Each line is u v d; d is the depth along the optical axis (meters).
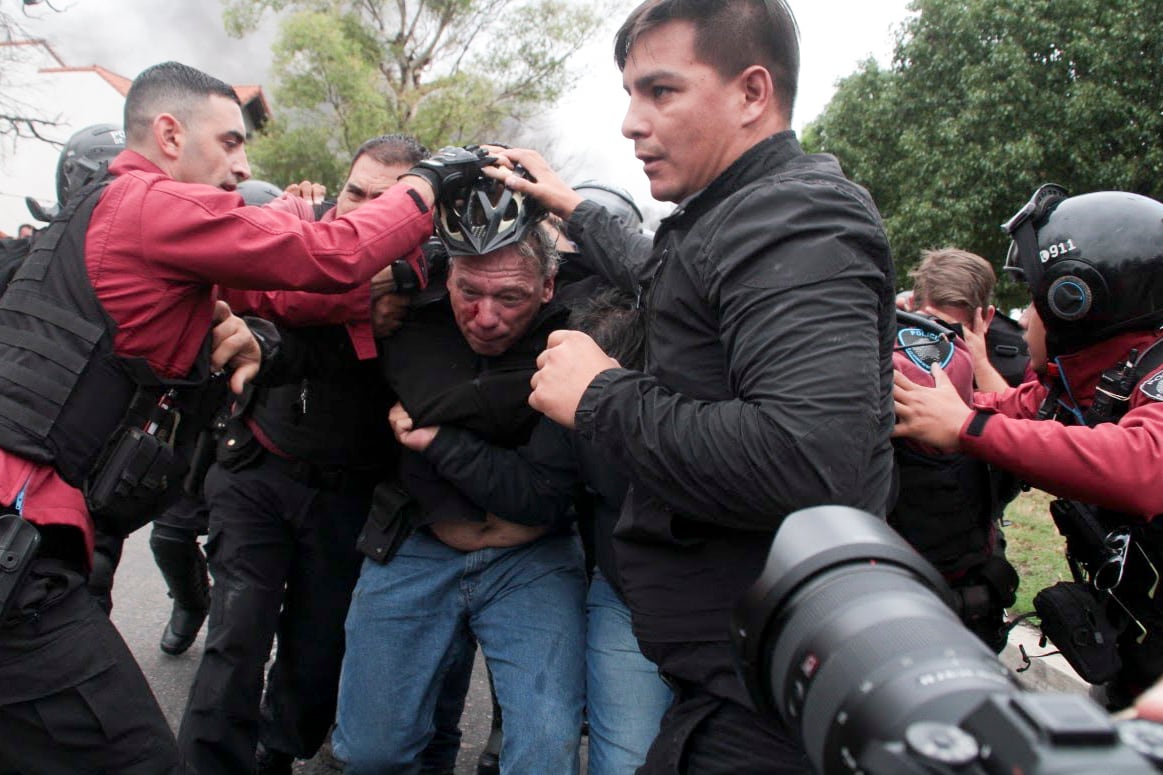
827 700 0.84
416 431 2.31
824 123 19.19
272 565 2.74
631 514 1.69
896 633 0.83
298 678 2.85
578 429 1.59
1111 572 2.00
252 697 2.67
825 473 1.32
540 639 2.27
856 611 0.88
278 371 2.50
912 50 17.03
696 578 1.60
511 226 2.13
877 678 0.79
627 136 1.69
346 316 2.38
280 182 25.81
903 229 16.44
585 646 2.30
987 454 1.99
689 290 1.56
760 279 1.40
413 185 2.13
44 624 1.80
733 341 1.44
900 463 2.41
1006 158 15.11
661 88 1.63
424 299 2.40
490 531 2.39
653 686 2.12
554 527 2.48
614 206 2.88
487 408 2.27
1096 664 2.02
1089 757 0.58
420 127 25.31
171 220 1.87
